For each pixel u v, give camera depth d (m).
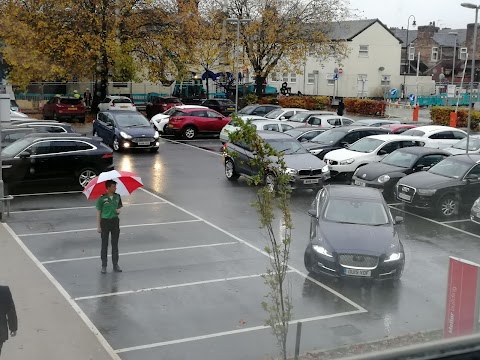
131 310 9.28
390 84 59.16
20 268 11.11
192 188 19.30
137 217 15.38
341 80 57.19
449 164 17.16
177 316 9.09
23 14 37.62
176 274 11.05
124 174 11.50
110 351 7.76
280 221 15.23
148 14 39.94
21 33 36.22
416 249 13.16
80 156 18.42
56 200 17.14
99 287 10.26
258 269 11.41
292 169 18.31
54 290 10.00
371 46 57.53
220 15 42.84
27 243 12.80
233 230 14.27
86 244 12.82
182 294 10.04
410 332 8.37
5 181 17.66
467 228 15.09
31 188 18.81
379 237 10.88
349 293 10.21
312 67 58.78
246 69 42.66
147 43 40.19
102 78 41.56
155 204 16.92
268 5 42.41
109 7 38.28
